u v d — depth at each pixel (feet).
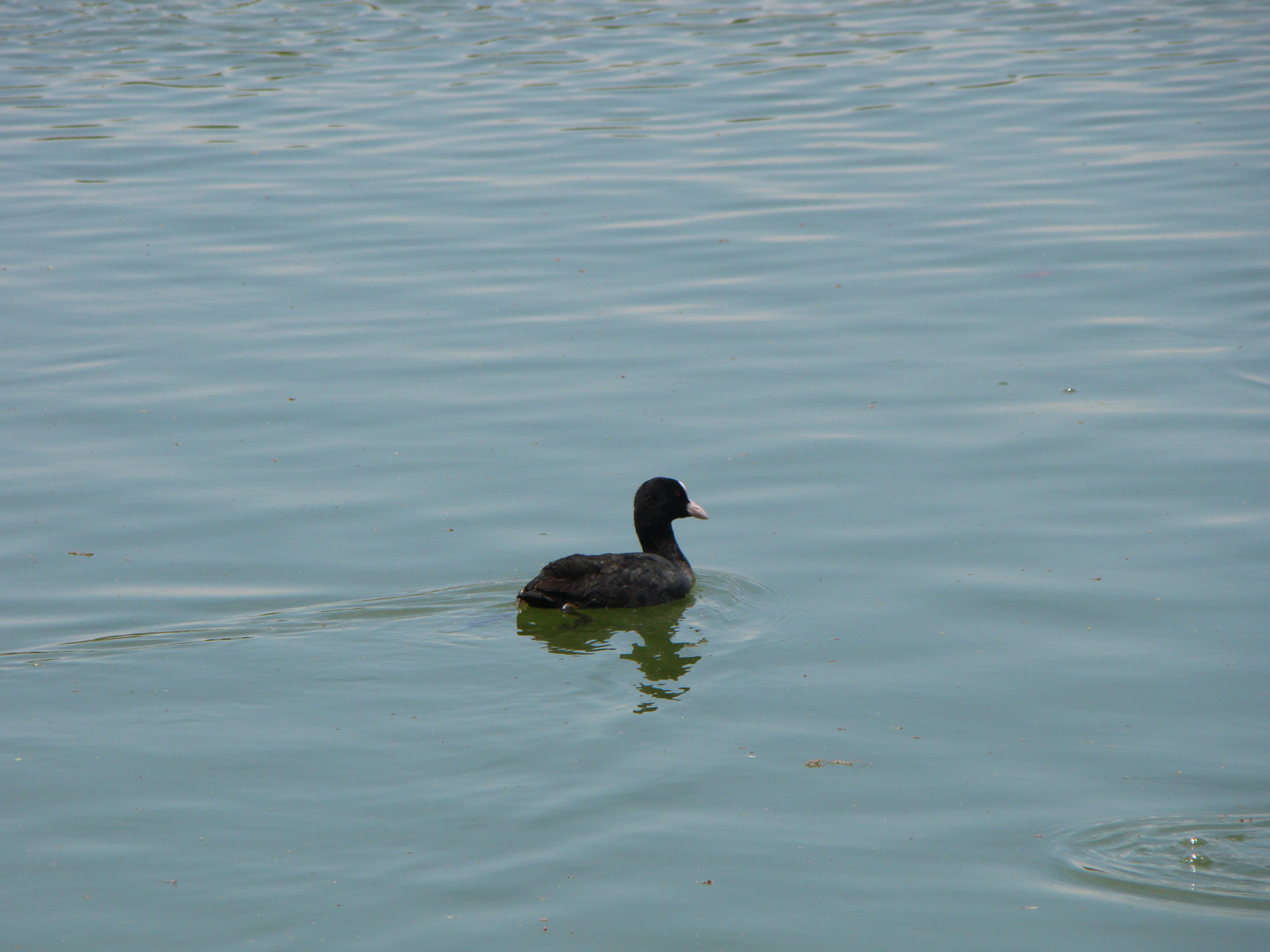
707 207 94.48
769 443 61.72
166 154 108.78
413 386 68.18
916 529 54.13
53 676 43.21
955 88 121.19
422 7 159.02
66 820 35.12
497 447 61.77
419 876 32.76
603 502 56.75
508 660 44.83
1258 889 32.07
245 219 93.97
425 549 52.95
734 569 51.90
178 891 32.19
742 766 38.14
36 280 82.69
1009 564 51.19
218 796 36.29
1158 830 34.71
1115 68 125.80
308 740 39.37
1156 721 40.52
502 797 36.27
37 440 62.18
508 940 30.42
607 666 44.42
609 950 30.17
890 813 35.76
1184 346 69.82
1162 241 84.43
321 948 30.12
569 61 134.31
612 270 83.56
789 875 32.91
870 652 45.47
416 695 42.29
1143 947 30.04
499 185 99.96
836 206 93.97
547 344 73.00
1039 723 40.60
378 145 109.81
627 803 36.01
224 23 153.48
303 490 57.77
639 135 111.04
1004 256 83.56
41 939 30.42
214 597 48.98
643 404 65.82
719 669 44.47
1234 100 113.39
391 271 84.02
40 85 129.08
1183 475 57.16
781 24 147.23
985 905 31.68
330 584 50.08
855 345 71.87
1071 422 62.28
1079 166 100.07
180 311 77.92
